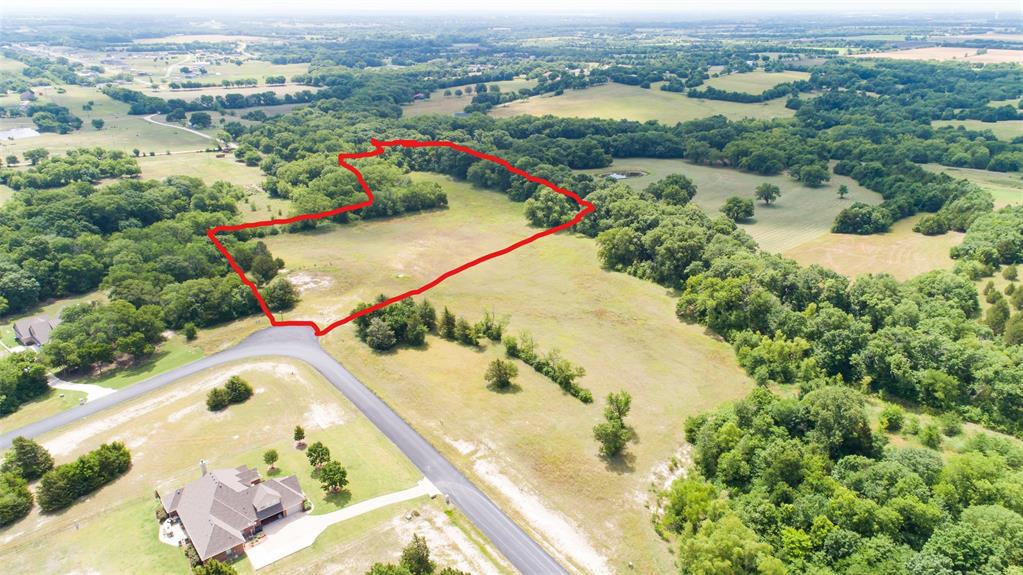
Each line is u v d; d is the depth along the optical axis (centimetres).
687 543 6353
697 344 11212
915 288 11531
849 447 7788
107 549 6888
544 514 7444
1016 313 10762
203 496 7156
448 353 11194
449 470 8181
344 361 10931
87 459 7825
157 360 11000
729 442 7812
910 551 6041
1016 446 7681
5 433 8956
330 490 7762
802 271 11738
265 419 9281
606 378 10250
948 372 9131
